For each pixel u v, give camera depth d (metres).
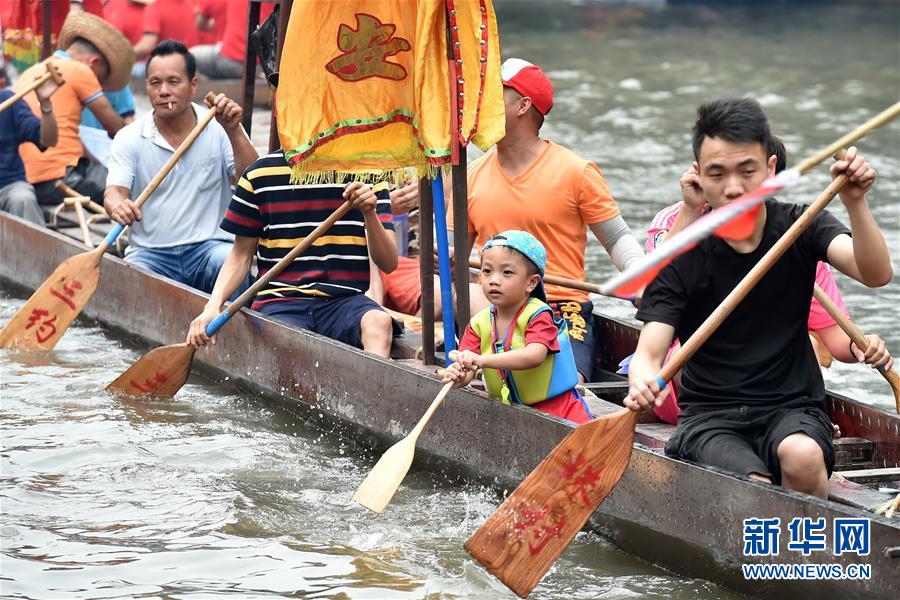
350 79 15.29
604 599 11.90
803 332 12.45
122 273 20.83
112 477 14.80
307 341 17.06
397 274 20.14
